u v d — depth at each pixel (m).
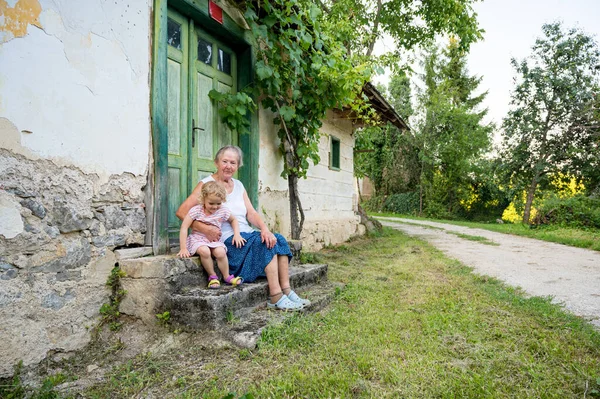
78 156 2.75
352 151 10.09
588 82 19.88
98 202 2.90
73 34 2.74
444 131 25.89
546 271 5.91
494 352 2.62
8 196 2.32
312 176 7.58
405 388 2.13
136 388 2.17
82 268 2.75
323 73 4.99
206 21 4.34
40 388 2.21
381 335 2.89
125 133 3.14
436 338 2.86
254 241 3.36
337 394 2.04
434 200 26.69
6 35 2.34
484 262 6.84
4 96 2.32
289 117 5.13
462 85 29.44
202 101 4.46
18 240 2.36
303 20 5.07
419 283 4.72
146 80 3.37
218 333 2.73
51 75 2.59
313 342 2.74
